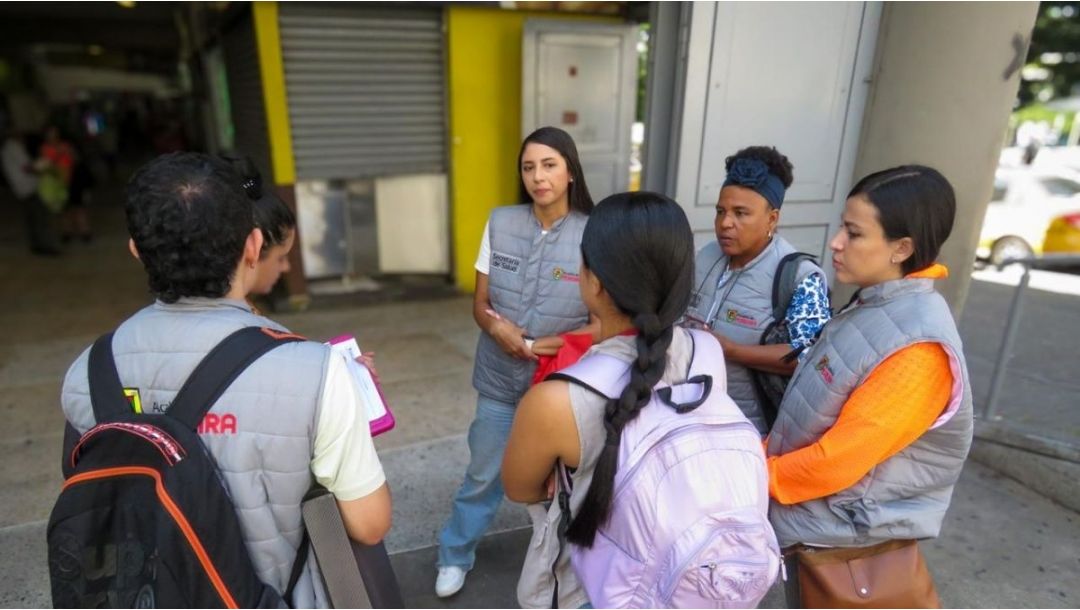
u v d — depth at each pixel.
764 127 2.87
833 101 2.93
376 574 1.20
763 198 1.64
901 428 1.20
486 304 2.00
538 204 1.86
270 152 4.96
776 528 1.42
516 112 5.57
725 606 1.01
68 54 19.22
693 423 1.02
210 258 0.97
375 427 1.19
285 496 1.00
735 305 1.74
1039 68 18.39
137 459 0.92
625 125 5.68
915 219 1.20
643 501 0.99
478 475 2.06
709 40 2.69
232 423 0.96
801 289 1.65
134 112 21.62
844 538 1.34
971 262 2.93
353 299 5.48
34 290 5.95
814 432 1.35
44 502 2.68
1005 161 8.62
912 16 2.75
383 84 5.10
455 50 5.20
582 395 1.03
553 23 5.14
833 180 3.04
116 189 13.70
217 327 0.99
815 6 2.78
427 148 5.43
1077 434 2.96
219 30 6.22
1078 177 7.41
